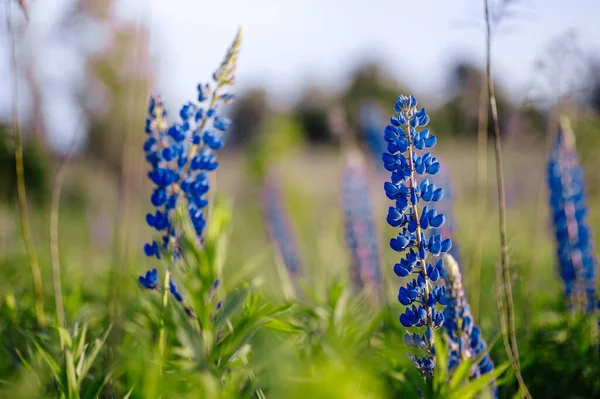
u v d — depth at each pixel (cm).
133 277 111
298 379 83
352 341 111
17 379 118
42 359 112
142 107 157
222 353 98
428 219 93
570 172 139
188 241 99
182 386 99
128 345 110
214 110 107
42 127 161
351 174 159
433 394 92
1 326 129
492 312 141
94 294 148
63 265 175
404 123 94
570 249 137
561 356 125
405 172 94
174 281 103
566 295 138
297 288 158
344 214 157
